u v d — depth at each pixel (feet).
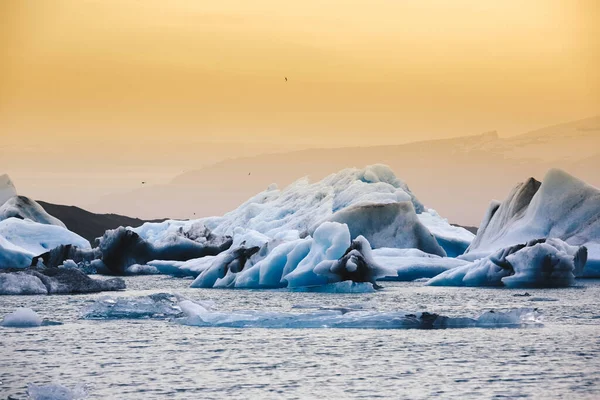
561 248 654.94
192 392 285.43
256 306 525.34
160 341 373.81
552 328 401.49
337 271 616.80
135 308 455.22
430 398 274.77
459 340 367.45
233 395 281.33
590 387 286.66
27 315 423.64
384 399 274.36
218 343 367.04
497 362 322.75
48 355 345.31
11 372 315.37
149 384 295.89
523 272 641.40
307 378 302.04
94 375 309.63
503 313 415.23
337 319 410.31
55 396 279.28
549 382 293.23
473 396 276.82
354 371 311.06
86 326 419.74
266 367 319.47
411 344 359.05
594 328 400.06
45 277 635.25
